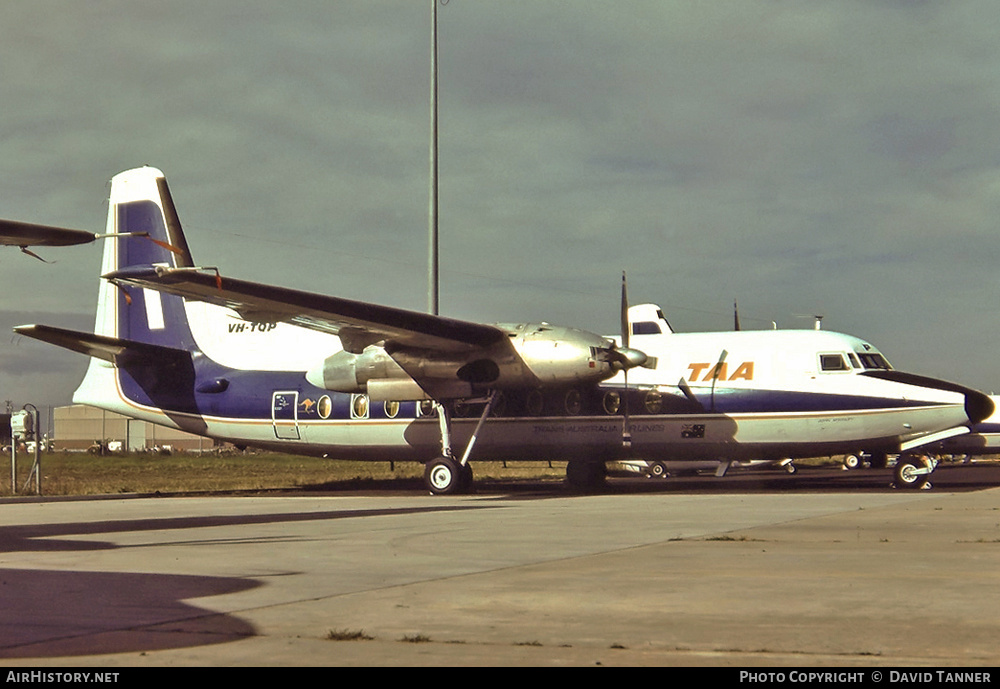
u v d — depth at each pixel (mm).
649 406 23719
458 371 22906
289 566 10086
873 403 22453
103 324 30078
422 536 13102
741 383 23234
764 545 11492
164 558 10867
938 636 6406
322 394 26922
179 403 28812
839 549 10984
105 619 7156
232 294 19438
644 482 30672
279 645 6281
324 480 36125
